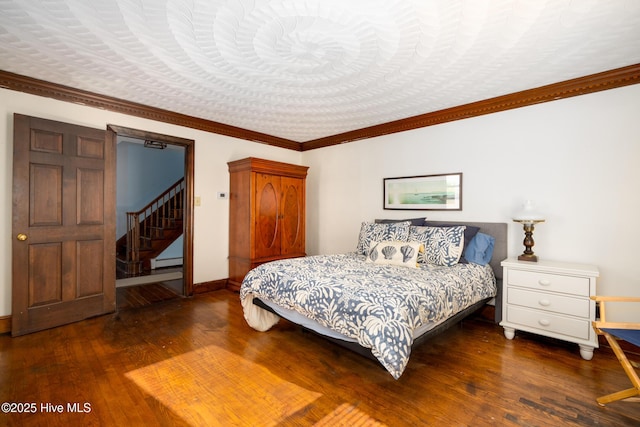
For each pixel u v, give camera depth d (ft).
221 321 9.75
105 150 10.34
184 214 12.73
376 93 9.71
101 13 5.82
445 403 5.62
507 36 6.49
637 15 5.75
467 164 10.91
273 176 13.66
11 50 7.25
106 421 5.06
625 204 8.02
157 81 8.98
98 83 9.18
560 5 5.50
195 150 12.86
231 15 5.87
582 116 8.64
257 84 9.13
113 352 7.54
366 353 6.01
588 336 7.35
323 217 15.85
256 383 6.25
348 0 5.43
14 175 8.34
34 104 9.12
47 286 8.95
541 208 9.32
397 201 12.84
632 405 5.56
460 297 7.63
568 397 5.81
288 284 7.59
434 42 6.74
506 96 9.71
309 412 5.36
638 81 7.82
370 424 5.07
